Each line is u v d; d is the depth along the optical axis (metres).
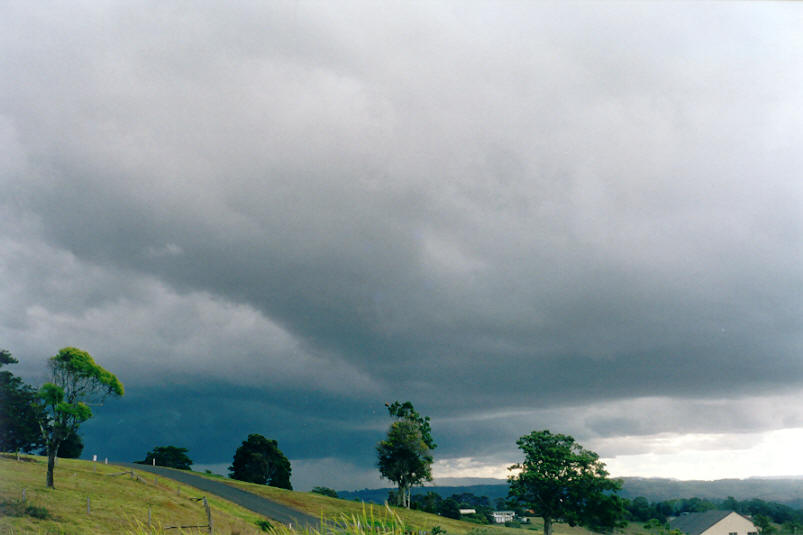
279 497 94.06
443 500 131.62
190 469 140.25
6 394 98.62
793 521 90.94
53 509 46.62
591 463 76.38
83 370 58.47
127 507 55.28
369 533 7.69
